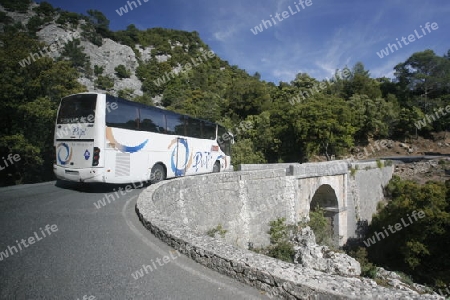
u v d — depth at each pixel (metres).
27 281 3.75
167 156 12.75
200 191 11.31
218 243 4.57
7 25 69.31
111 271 4.08
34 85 17.34
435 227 17.06
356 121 38.84
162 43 107.62
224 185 12.73
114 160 10.02
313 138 31.81
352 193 21.78
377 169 26.14
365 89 52.41
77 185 12.10
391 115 45.97
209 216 11.58
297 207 16.48
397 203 20.50
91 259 4.50
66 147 10.20
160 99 67.44
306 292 3.08
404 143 46.41
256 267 3.59
